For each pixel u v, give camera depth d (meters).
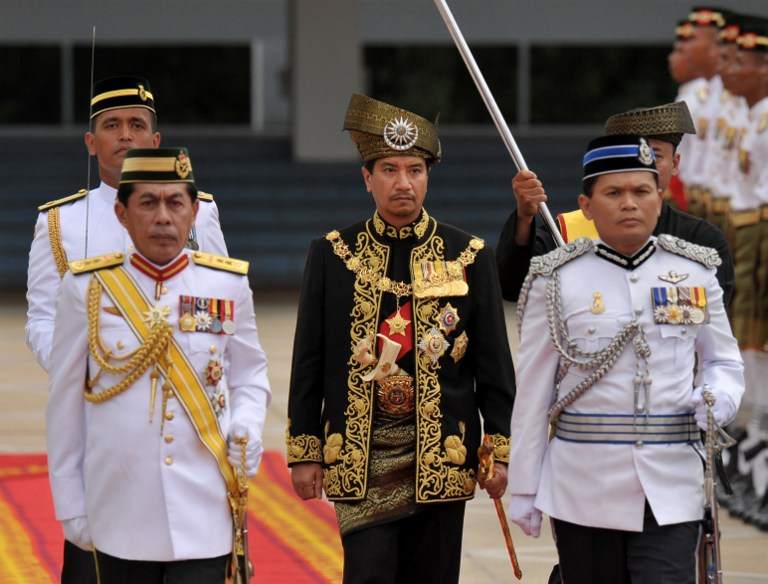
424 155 12.23
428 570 12.27
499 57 61.41
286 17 59.88
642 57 61.69
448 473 12.00
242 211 53.16
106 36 59.47
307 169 55.34
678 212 13.74
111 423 11.02
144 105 13.55
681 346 11.37
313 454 12.27
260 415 11.35
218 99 61.59
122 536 11.01
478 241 12.45
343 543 12.20
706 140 21.45
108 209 13.54
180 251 11.32
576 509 11.35
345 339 12.20
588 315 11.39
